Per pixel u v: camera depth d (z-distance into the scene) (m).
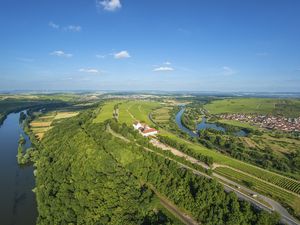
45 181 174.50
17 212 154.12
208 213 133.75
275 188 186.00
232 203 132.75
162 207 147.38
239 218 125.38
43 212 140.00
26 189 183.62
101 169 179.62
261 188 183.25
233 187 180.00
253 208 139.38
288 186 190.75
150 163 190.62
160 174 175.88
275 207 154.62
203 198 140.38
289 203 160.12
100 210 130.50
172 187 157.25
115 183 159.88
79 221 123.44
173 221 131.25
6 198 170.88
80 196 141.50
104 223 122.00
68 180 165.88
